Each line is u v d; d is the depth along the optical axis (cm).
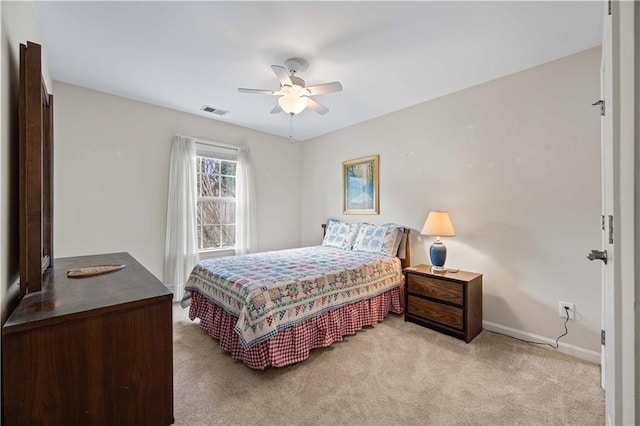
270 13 179
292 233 482
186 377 193
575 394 175
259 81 274
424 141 324
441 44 213
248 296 197
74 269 175
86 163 290
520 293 253
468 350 231
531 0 168
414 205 335
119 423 115
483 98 276
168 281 340
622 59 77
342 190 425
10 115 130
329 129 432
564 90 229
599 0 167
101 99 299
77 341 106
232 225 415
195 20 186
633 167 74
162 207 341
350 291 258
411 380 190
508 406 165
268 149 450
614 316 85
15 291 137
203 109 350
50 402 102
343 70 251
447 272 278
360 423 152
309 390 180
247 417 156
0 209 112
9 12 127
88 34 200
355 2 169
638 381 73
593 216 217
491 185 271
